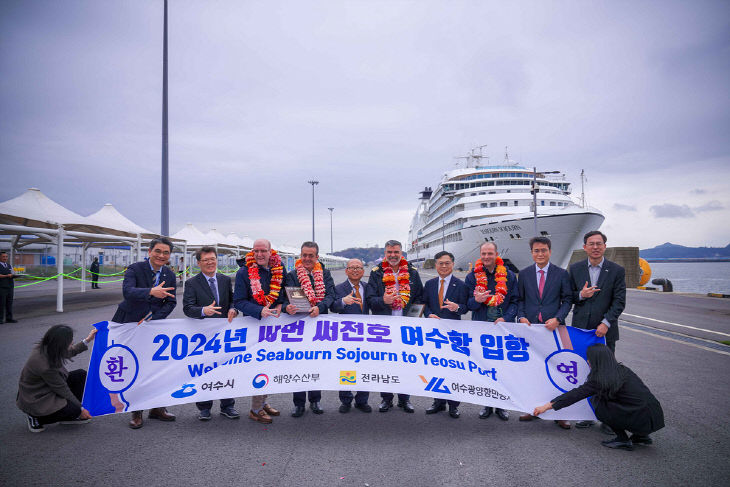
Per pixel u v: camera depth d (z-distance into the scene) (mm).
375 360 3895
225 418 3914
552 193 35281
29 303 13312
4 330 8148
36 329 8289
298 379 3805
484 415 3980
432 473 2803
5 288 9055
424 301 4469
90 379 3596
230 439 3391
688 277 87875
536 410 3537
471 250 36188
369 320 4035
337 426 3723
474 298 4156
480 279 4168
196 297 3902
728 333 8820
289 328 3994
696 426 3670
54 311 11141
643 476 2766
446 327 4012
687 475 2777
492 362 3883
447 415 4062
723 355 6617
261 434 3510
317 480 2686
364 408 4145
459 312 4105
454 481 2689
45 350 3359
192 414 4031
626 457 3074
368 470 2836
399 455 3094
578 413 3615
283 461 2973
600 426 3756
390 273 4375
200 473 2775
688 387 4852
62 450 3133
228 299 4164
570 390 3629
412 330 4008
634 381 3230
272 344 3938
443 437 3469
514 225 29312
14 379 4965
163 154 15797
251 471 2809
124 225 15445
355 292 4562
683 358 6395
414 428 3686
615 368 3254
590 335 3844
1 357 6023
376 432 3576
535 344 3898
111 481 2652
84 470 2803
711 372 5543
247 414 4043
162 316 3871
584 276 3998
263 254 4031
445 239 43656
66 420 3549
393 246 4348
